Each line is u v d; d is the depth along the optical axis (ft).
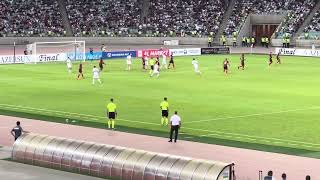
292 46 527.81
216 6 583.17
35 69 366.43
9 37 532.32
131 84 297.74
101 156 130.82
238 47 545.44
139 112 217.97
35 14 559.79
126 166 125.90
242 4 577.84
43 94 260.83
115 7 583.17
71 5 577.02
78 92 268.21
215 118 207.41
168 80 316.19
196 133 181.78
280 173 134.41
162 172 120.37
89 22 567.18
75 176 130.52
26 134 147.23
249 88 285.23
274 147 163.02
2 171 134.10
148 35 563.07
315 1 554.05
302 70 372.38
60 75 335.06
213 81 312.71
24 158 142.00
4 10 552.00
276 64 411.13
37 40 538.88
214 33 563.89
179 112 218.79
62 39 544.62
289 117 210.18
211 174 114.83
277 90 279.28
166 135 177.78
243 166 140.46
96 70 296.51
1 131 180.34
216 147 161.68
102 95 259.60
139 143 165.58
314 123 199.21
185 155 151.23
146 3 586.04
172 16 579.89
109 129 185.88
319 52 471.21
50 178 128.57
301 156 152.35
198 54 487.61
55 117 206.59
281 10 559.38
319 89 283.59
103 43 556.51
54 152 137.49
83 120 201.46
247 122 200.44
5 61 400.26
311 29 530.68
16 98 248.73
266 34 567.59
